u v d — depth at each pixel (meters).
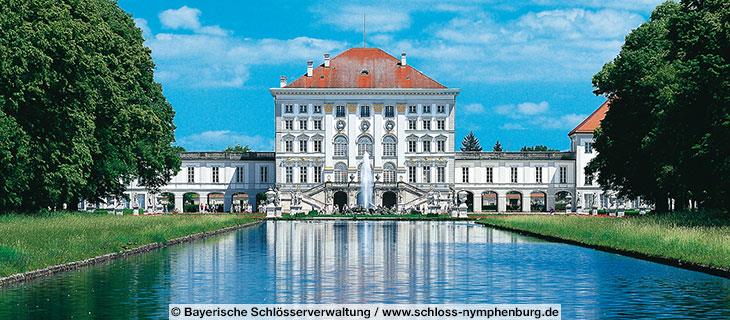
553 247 58.66
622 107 94.31
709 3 74.25
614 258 48.94
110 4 97.69
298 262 46.69
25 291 33.78
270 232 82.56
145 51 103.44
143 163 101.00
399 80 173.62
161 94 107.25
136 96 95.50
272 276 39.69
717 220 66.56
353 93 172.12
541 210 183.75
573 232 67.38
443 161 172.62
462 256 50.91
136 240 55.25
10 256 38.28
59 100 70.25
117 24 96.06
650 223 66.00
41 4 69.12
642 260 47.34
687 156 73.69
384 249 57.16
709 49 70.19
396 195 164.88
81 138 74.44
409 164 172.62
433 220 122.31
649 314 29.11
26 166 68.25
